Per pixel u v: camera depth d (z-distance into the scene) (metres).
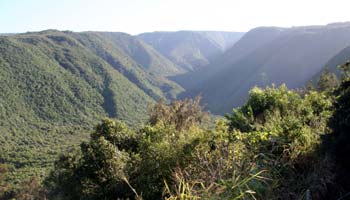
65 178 12.55
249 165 3.79
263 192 3.41
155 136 10.55
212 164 4.39
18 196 44.59
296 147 4.57
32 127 115.19
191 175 4.32
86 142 12.68
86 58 163.12
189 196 3.15
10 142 100.75
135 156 10.82
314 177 3.90
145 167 9.05
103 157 11.25
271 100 11.10
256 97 11.48
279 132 5.54
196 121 18.53
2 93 120.38
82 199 11.10
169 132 10.71
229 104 125.12
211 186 3.15
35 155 86.62
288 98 11.02
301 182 3.83
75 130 118.31
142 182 8.94
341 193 3.91
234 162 3.81
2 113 114.50
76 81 144.62
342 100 5.28
